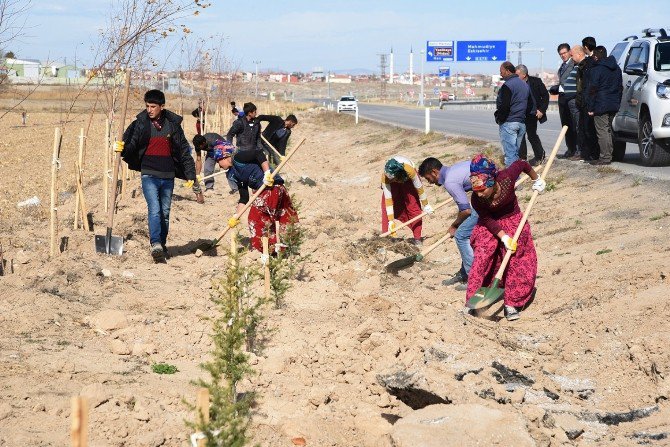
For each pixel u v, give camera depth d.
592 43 15.42
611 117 15.16
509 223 7.80
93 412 5.14
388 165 10.68
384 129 36.66
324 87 199.50
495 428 4.79
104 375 5.89
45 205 15.53
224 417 4.31
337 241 11.34
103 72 15.11
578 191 13.77
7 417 5.04
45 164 25.45
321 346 6.64
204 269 9.80
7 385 5.56
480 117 47.94
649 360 6.11
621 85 15.15
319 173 24.78
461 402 5.38
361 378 6.14
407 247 10.98
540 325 7.50
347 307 8.01
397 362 6.29
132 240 11.34
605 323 7.02
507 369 6.04
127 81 10.87
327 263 10.03
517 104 14.68
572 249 10.12
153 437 4.83
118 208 14.00
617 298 7.47
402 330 6.89
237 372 5.30
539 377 6.11
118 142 10.33
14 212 14.65
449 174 8.91
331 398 5.77
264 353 6.48
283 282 8.62
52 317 7.39
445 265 10.46
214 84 38.72
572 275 8.62
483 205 7.73
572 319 7.36
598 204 12.54
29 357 6.19
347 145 33.75
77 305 7.88
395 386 5.65
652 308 6.98
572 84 16.53
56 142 10.02
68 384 5.66
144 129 10.28
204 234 12.41
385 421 5.38
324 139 40.28
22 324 7.11
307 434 5.14
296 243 9.57
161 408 5.35
